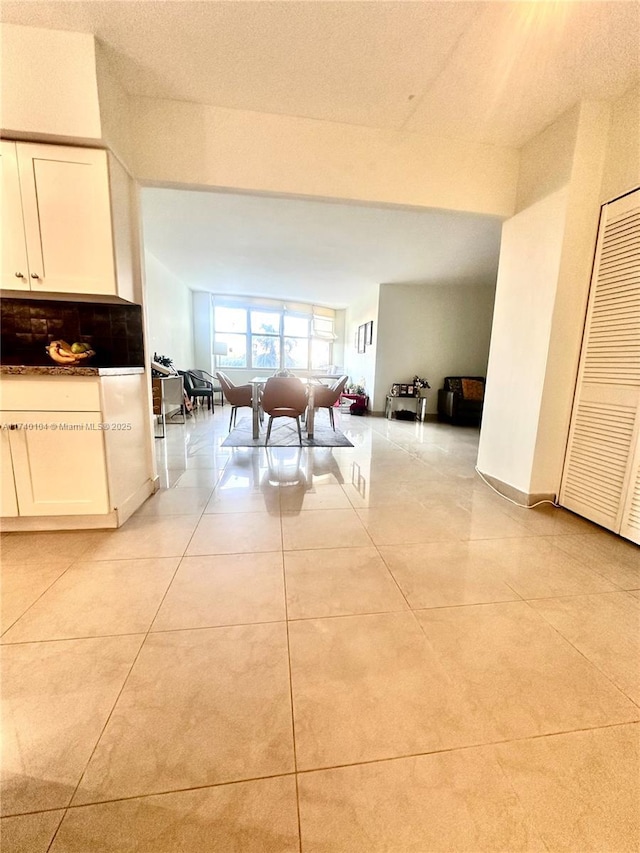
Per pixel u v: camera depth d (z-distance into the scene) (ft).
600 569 5.69
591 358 7.31
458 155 8.00
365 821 2.46
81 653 3.83
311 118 7.35
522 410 8.30
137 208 7.29
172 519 7.08
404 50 5.60
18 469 6.13
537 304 7.84
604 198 6.97
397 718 3.20
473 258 15.17
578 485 7.66
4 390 5.88
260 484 9.16
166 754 2.85
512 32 5.19
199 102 6.97
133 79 6.36
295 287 23.06
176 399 16.80
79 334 7.61
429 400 21.59
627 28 5.03
